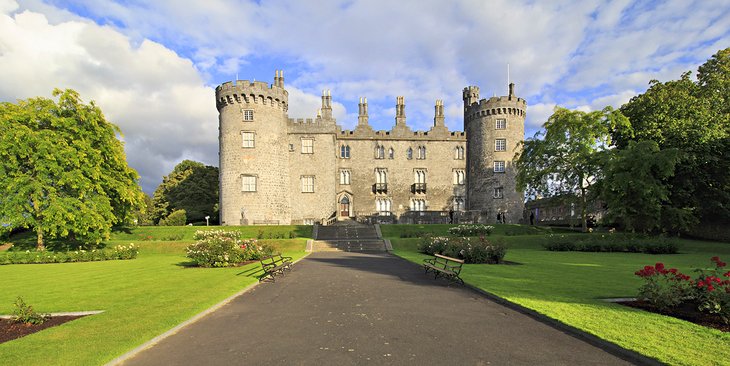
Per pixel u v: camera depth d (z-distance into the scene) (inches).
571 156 1433.3
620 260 796.0
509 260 784.9
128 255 967.6
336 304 387.9
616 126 1411.2
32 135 1035.9
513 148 1904.5
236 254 722.8
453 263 718.5
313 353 249.0
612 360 233.0
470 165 1994.3
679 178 1226.0
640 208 1131.9
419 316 338.3
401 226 1534.2
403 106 2018.9
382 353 247.6
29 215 1045.8
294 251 1100.5
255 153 1662.2
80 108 1160.2
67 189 1125.7
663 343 251.0
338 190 1935.3
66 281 560.7
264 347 261.1
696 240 1252.5
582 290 433.7
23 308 325.1
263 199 1658.5
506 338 275.9
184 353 250.8
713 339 258.5
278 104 1738.4
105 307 374.6
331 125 1910.7
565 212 2021.4
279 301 403.5
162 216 2317.9
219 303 385.7
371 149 1977.1
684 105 1262.3
